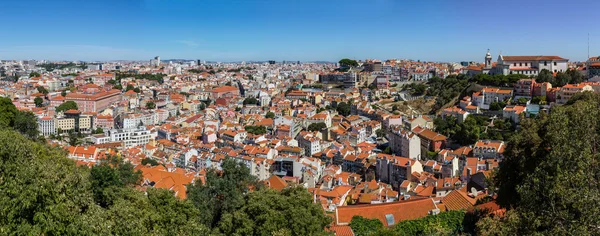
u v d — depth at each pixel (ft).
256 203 268.82
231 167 355.77
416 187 539.29
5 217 190.90
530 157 277.44
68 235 197.98
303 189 301.63
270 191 289.94
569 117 259.39
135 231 226.79
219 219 318.45
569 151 205.87
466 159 594.24
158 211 264.72
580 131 226.17
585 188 185.37
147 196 281.33
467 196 366.43
